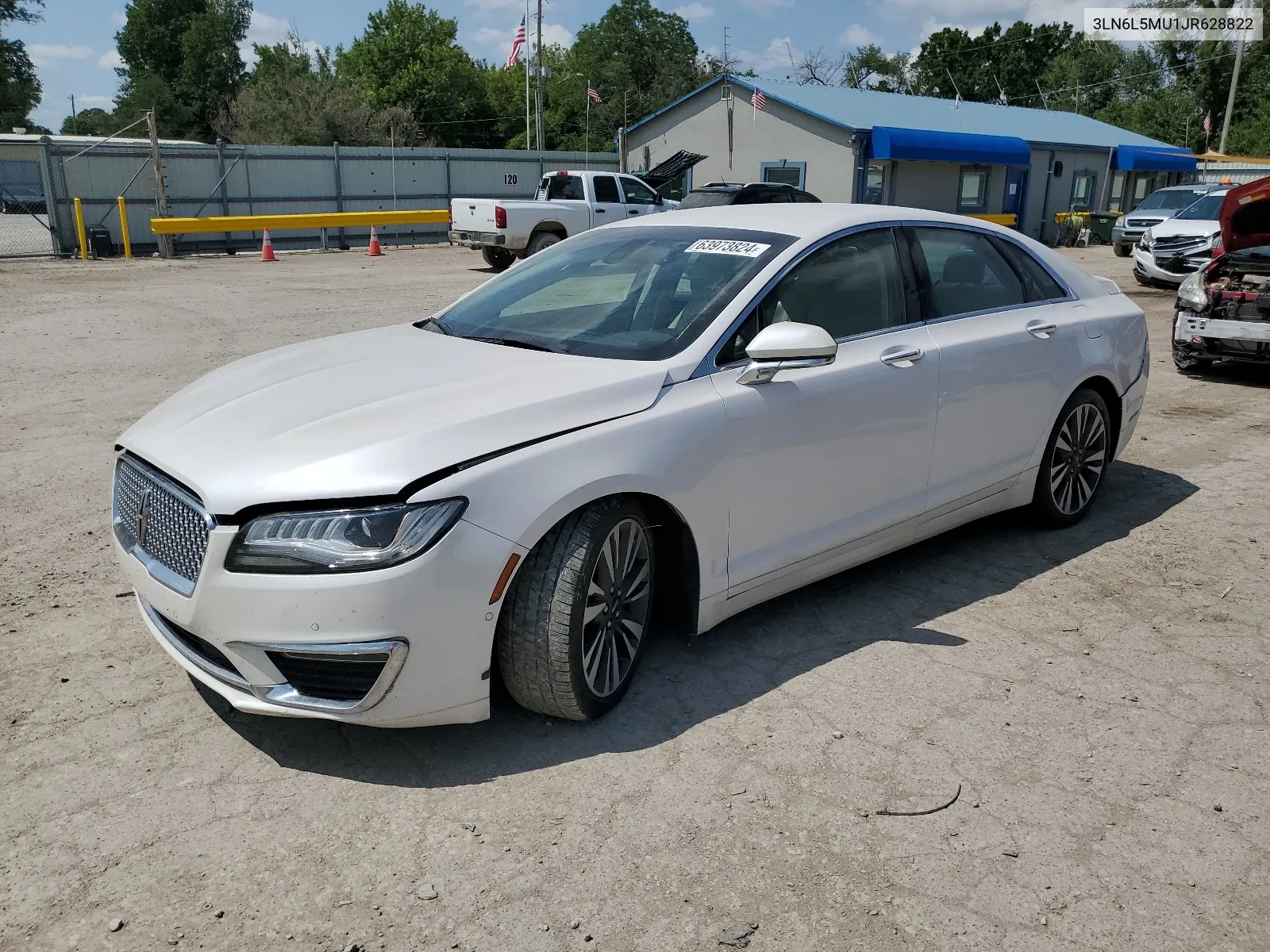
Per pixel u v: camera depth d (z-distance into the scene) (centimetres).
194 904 249
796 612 419
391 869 262
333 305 1352
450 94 6344
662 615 410
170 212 2455
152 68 7506
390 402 320
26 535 491
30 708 335
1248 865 269
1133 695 356
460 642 290
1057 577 461
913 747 321
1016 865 268
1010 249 487
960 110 3350
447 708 295
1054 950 239
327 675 286
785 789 298
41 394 791
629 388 332
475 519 287
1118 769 312
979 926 246
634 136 3253
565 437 309
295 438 299
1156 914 251
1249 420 773
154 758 309
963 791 299
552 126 6619
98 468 599
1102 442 525
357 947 236
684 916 247
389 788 296
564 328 385
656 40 7525
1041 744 324
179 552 297
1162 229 1705
